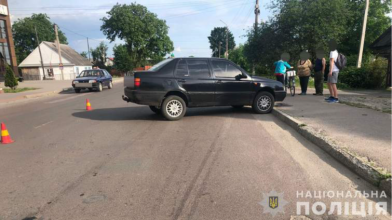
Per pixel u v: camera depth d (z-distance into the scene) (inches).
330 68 350.3
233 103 317.4
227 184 143.6
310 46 736.3
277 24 790.5
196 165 170.2
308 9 711.7
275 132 242.8
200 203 125.8
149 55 2524.6
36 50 2207.2
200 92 301.7
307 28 712.4
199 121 294.7
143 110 382.0
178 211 119.6
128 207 123.6
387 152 165.6
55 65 2188.7
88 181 150.9
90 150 204.8
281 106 340.2
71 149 208.7
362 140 189.9
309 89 577.0
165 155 189.8
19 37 2864.2
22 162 183.2
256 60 915.4
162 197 131.9
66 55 2292.1
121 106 430.6
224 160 177.2
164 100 294.8
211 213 117.7
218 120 297.6
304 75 455.8
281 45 792.3
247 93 318.7
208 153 191.3
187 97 300.4
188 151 196.7
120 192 137.6
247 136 231.5
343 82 670.5
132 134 248.2
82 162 180.1
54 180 153.3
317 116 275.0
